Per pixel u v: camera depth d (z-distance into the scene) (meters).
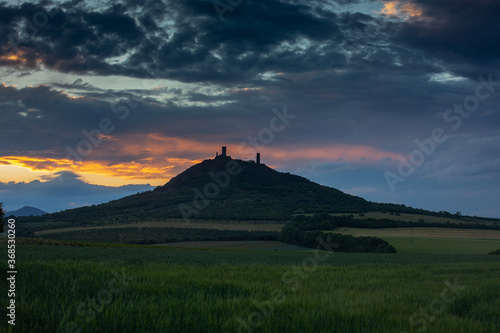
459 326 11.33
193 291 15.05
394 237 108.75
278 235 123.38
